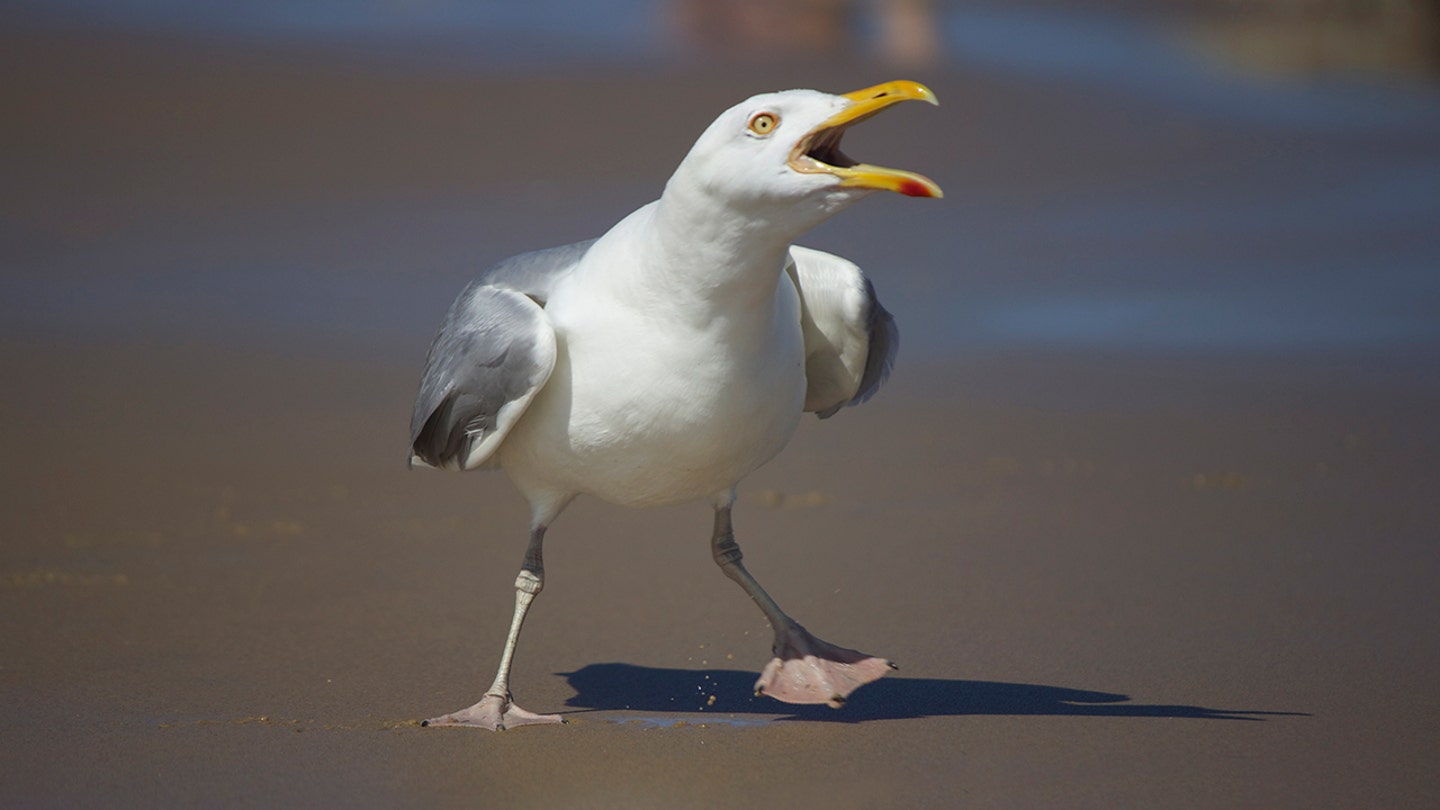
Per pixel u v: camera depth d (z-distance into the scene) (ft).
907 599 33.96
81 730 26.04
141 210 72.90
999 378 54.29
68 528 39.40
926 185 22.26
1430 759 23.81
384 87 93.04
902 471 44.65
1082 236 73.00
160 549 38.06
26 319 59.26
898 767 23.80
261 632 32.30
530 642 31.91
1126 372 54.80
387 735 25.72
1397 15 132.05
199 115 86.89
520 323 25.26
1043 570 35.73
